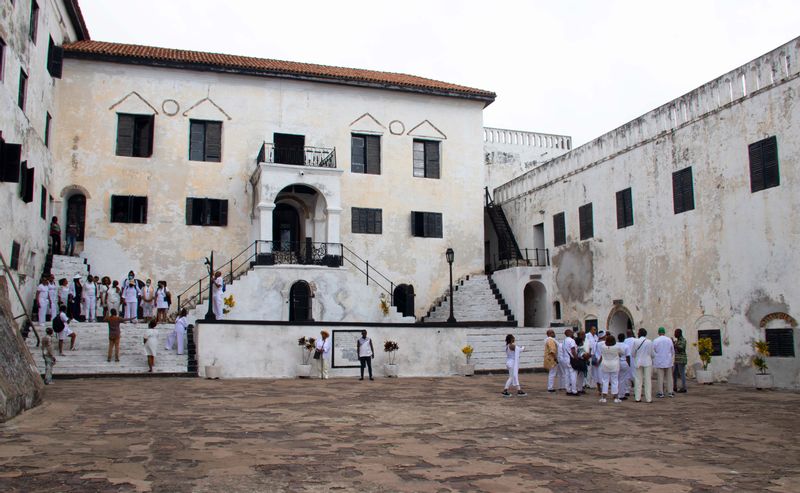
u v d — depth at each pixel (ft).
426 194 105.09
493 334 85.92
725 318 65.31
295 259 91.45
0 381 36.45
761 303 61.11
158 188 92.17
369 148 104.06
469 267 105.70
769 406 47.16
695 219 69.77
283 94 99.71
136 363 65.26
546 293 97.76
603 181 86.33
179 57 95.14
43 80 78.64
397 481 24.03
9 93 63.31
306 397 49.90
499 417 40.83
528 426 37.42
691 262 70.18
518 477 24.93
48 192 83.51
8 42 62.75
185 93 95.04
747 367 62.44
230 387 56.18
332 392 53.78
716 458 28.89
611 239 84.07
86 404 43.34
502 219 113.29
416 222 103.91
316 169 93.04
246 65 96.84
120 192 90.58
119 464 25.84
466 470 25.99
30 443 29.63
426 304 102.47
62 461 26.13
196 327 66.18
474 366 74.23
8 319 42.86
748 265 62.75
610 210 84.58
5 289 45.44
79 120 89.86
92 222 89.04
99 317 78.38
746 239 63.10
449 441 32.30
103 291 78.33
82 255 88.17
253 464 26.35
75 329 71.61
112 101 91.56
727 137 65.98
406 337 71.87
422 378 69.05
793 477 25.44
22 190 67.97
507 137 126.62
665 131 74.84
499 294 100.94
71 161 88.89
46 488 22.07
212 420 37.52
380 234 101.65
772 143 60.59
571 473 25.71
